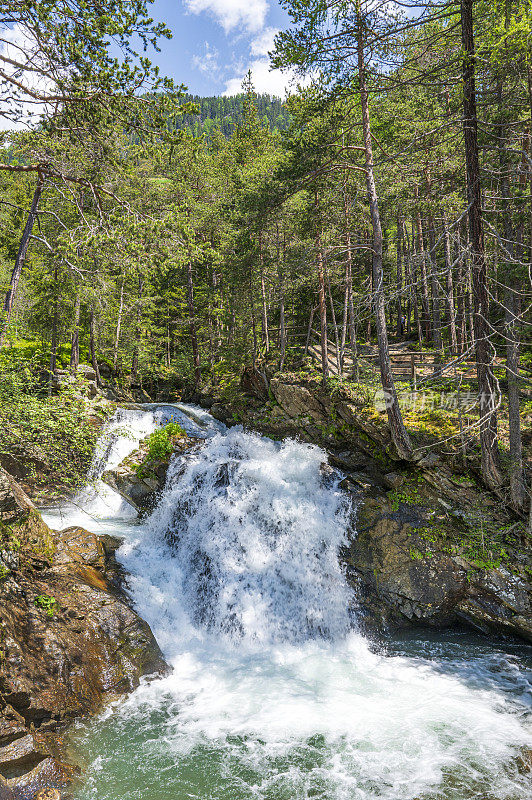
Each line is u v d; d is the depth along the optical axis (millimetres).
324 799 7324
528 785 7551
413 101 16109
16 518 11117
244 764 8109
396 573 12828
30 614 9555
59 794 7219
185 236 10203
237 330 29828
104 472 17672
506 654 11672
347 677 10805
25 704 8203
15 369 11297
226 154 45188
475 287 11516
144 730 8938
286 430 20094
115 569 13328
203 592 13258
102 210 10781
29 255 25625
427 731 8875
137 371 35406
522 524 11812
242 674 10961
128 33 8367
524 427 13469
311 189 17547
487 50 10375
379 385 17094
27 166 10391
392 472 14438
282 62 13797
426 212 18656
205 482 15867
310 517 14055
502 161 12289
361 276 28609
